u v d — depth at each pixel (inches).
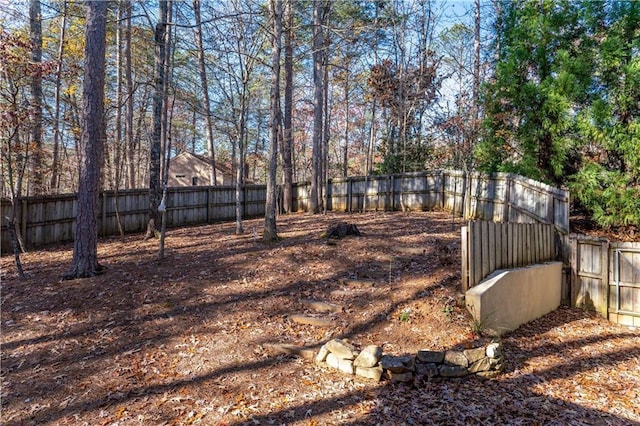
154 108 373.1
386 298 218.1
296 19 540.1
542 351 196.7
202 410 135.0
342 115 1023.6
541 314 253.8
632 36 316.5
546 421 133.6
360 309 209.5
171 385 149.5
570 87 322.7
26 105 291.9
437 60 677.9
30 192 458.6
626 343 214.2
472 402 142.9
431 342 179.9
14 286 234.8
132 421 129.0
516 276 225.6
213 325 195.6
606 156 325.1
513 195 352.5
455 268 246.1
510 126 374.6
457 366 158.4
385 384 152.5
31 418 130.9
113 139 622.5
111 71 641.0
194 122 839.1
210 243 340.5
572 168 342.3
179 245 339.6
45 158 499.8
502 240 233.8
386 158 659.4
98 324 192.7
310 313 208.2
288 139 568.4
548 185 314.8
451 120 416.8
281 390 148.1
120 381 151.4
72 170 655.8
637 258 245.6
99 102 253.0
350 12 656.4
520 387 156.6
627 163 304.0
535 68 367.9
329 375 159.0
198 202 551.8
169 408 135.9
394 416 132.7
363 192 605.0
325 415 133.1
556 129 329.1
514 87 360.5
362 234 340.2
